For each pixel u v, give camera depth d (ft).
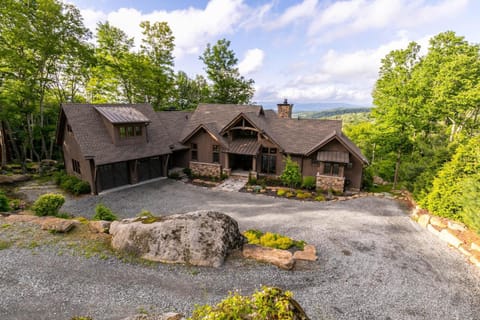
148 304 22.82
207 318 11.80
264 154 78.38
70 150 68.44
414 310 24.61
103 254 30.42
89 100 112.98
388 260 33.76
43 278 25.34
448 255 35.32
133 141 69.21
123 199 59.52
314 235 41.22
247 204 57.57
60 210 51.57
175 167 88.12
